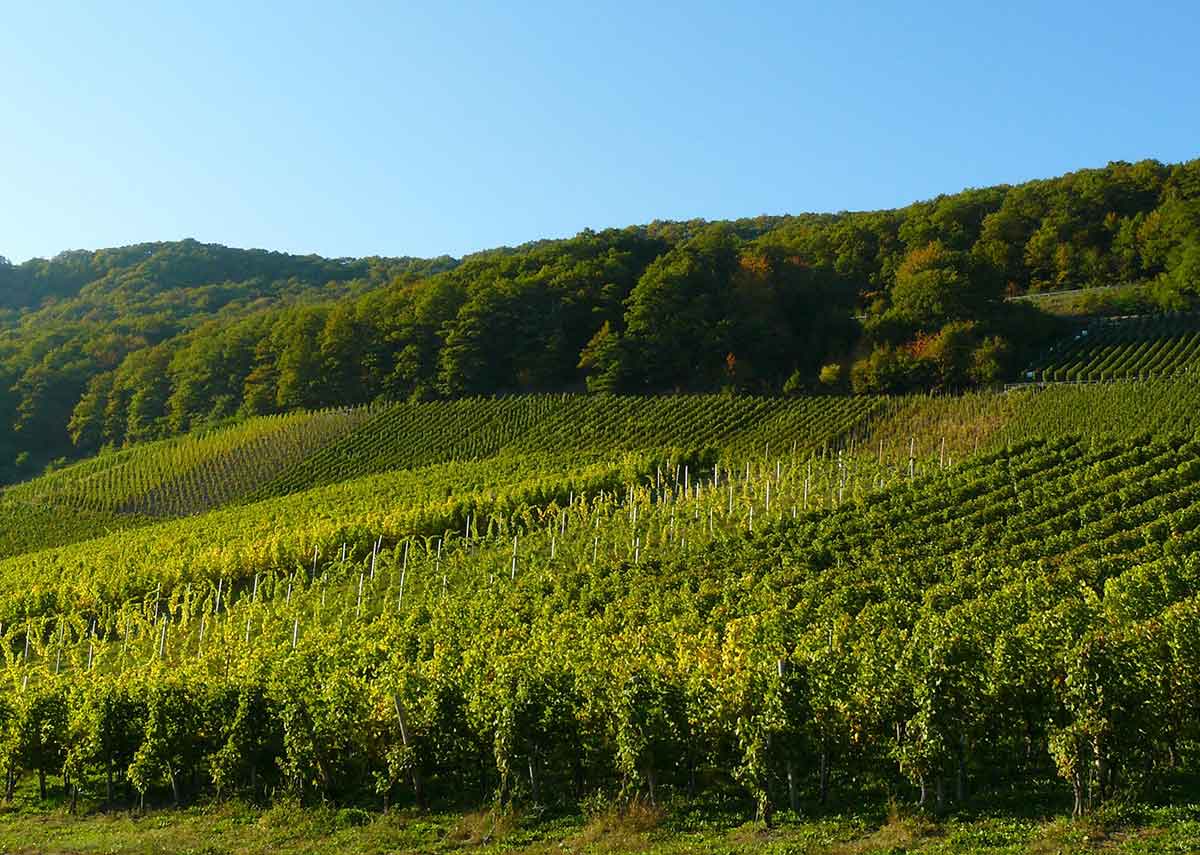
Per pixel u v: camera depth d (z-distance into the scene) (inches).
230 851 675.4
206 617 1501.0
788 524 1529.3
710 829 655.1
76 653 1385.3
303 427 3095.5
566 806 733.3
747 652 876.6
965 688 669.3
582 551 1558.8
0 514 2790.4
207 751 840.9
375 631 1250.0
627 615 1172.5
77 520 2650.1
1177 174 3954.2
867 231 4188.0
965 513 1509.6
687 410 2780.5
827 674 724.7
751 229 5497.1
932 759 644.7
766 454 2311.8
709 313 3284.9
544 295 3494.1
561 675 787.4
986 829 598.9
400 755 753.0
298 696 818.8
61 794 897.5
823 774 686.5
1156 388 2294.5
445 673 850.8
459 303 3491.6
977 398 2527.1
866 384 2871.6
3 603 1663.4
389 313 3595.0
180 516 2573.8
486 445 2736.2
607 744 751.7
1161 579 1053.2
